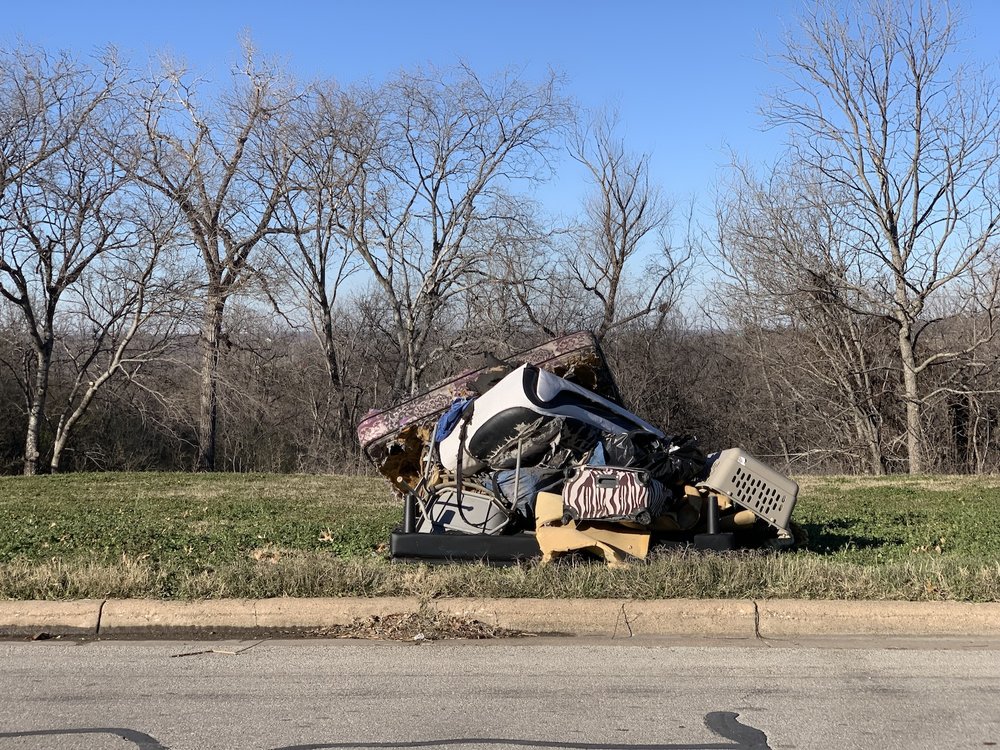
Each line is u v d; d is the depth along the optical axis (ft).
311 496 50.83
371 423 28.19
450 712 16.16
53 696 17.07
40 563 26.14
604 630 21.38
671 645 20.44
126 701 16.78
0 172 86.58
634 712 16.17
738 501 26.17
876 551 29.63
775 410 108.17
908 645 20.42
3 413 106.63
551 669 18.67
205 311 95.61
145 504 46.65
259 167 101.35
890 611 21.56
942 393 93.45
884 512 41.01
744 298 103.60
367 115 107.04
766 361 108.06
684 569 23.15
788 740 14.88
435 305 113.50
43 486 57.11
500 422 25.16
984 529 34.91
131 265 92.94
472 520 26.53
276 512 42.68
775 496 26.27
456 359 114.11
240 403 101.50
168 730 15.33
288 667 18.85
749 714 16.06
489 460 25.59
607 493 24.07
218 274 98.17
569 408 25.39
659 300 124.26
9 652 19.99
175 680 18.01
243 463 119.03
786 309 95.45
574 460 25.58
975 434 93.15
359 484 58.90
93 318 95.40
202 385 97.40
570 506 24.25
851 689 17.42
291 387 120.26
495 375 28.02
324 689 17.44
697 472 26.99
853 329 95.96
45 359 95.04
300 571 23.36
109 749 14.52
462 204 112.88
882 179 90.68
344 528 35.58
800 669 18.66
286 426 119.65
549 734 15.15
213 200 96.02
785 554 26.22
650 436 26.22
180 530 35.60
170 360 95.86
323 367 122.72
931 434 94.43
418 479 28.76
